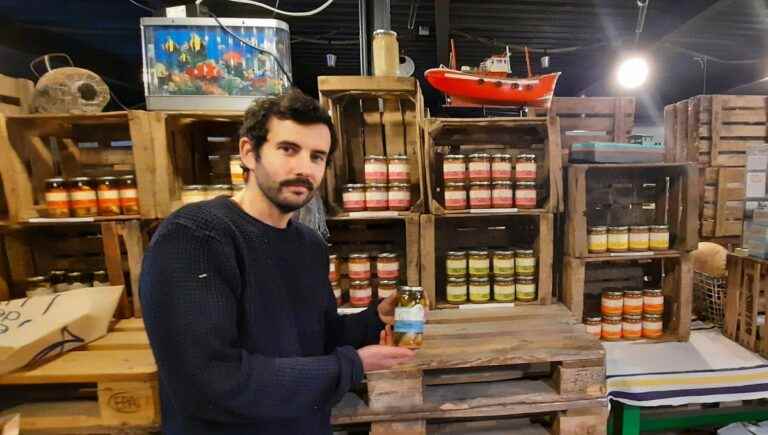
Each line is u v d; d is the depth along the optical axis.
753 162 1.73
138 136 1.46
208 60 1.56
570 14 3.04
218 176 1.80
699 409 1.70
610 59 4.20
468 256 1.69
